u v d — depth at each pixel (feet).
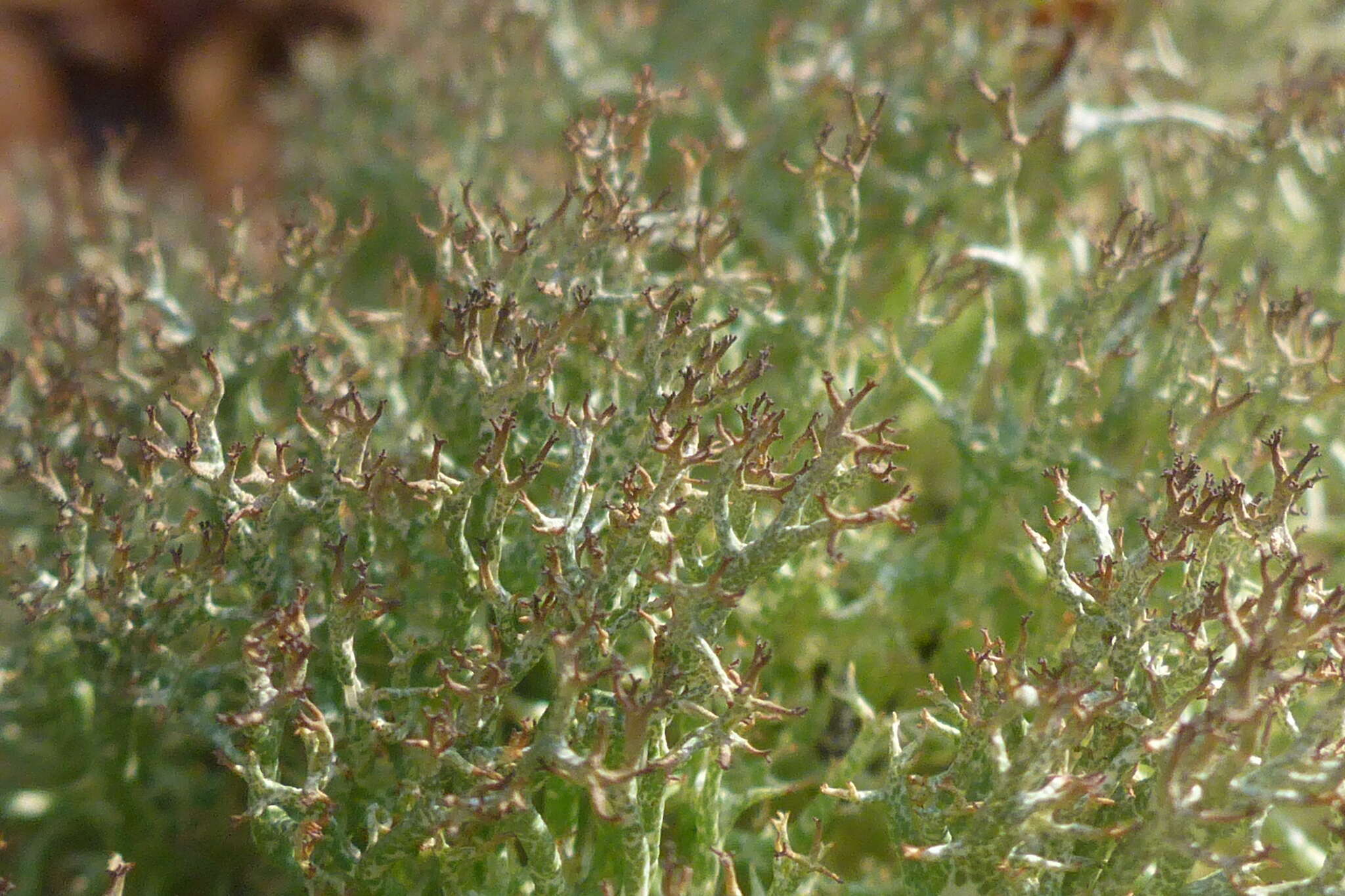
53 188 0.63
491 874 0.45
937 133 0.59
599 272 0.49
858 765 0.47
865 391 0.43
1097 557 0.44
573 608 0.43
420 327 0.50
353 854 0.45
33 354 0.52
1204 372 0.51
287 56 0.95
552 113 0.62
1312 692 0.48
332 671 0.47
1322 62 0.58
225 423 0.51
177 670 0.47
